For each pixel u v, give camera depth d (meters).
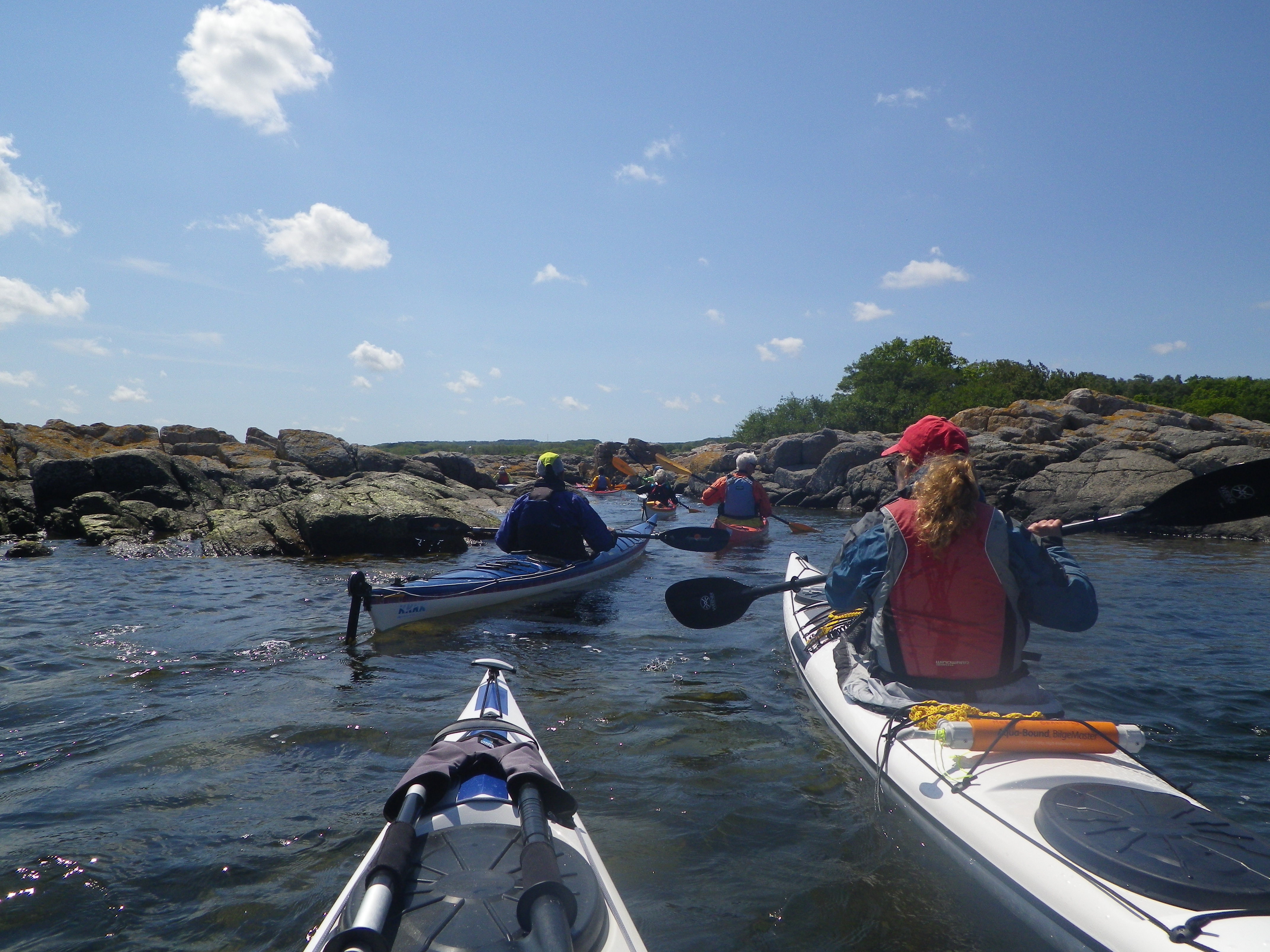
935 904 2.09
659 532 10.91
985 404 29.44
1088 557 9.18
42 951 1.91
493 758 2.16
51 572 7.98
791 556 6.66
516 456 41.78
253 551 9.62
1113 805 1.85
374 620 5.23
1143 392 42.25
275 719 3.61
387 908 1.41
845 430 30.25
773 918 2.04
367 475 13.57
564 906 1.41
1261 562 8.59
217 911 2.08
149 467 13.34
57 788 2.86
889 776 2.50
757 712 3.65
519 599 6.45
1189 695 3.87
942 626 2.56
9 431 16.23
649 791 2.81
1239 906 1.50
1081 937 1.64
